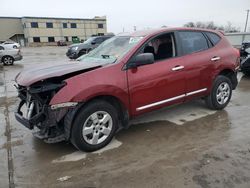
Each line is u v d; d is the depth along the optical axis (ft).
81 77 12.57
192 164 11.84
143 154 12.95
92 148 13.24
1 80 36.01
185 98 16.51
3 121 18.35
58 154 13.30
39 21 233.96
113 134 13.93
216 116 17.79
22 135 15.81
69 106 12.14
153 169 11.59
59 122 12.68
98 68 13.21
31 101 13.16
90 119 12.98
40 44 236.84
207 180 10.62
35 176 11.44
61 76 12.49
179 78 15.80
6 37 238.48
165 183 10.57
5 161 12.76
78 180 11.05
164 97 15.38
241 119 17.19
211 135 14.84
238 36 68.85
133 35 15.96
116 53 14.85
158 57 15.30
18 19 239.30
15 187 10.69
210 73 17.47
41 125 12.76
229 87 18.95
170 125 16.47
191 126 16.21
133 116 14.46
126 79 13.70
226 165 11.64
